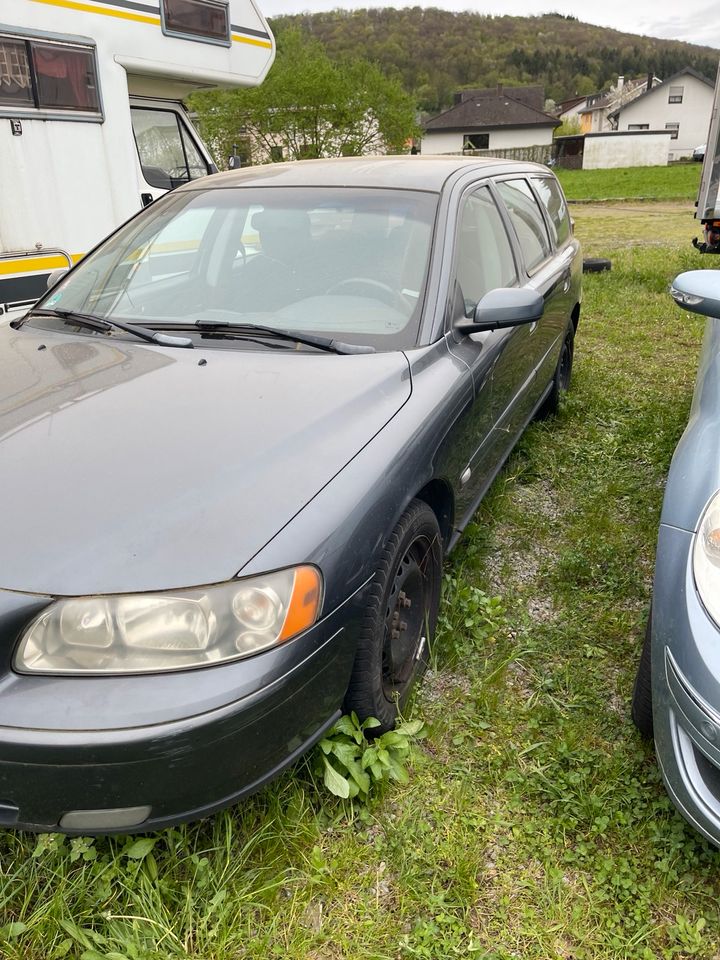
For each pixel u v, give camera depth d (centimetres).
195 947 182
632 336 738
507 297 290
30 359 266
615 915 196
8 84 484
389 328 277
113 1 542
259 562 177
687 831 217
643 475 440
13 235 500
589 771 236
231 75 655
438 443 248
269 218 319
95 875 193
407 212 312
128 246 336
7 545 177
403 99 3028
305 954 183
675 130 7331
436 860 207
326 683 196
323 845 211
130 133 573
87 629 170
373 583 209
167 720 166
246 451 205
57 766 165
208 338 276
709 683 183
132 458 201
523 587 338
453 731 251
